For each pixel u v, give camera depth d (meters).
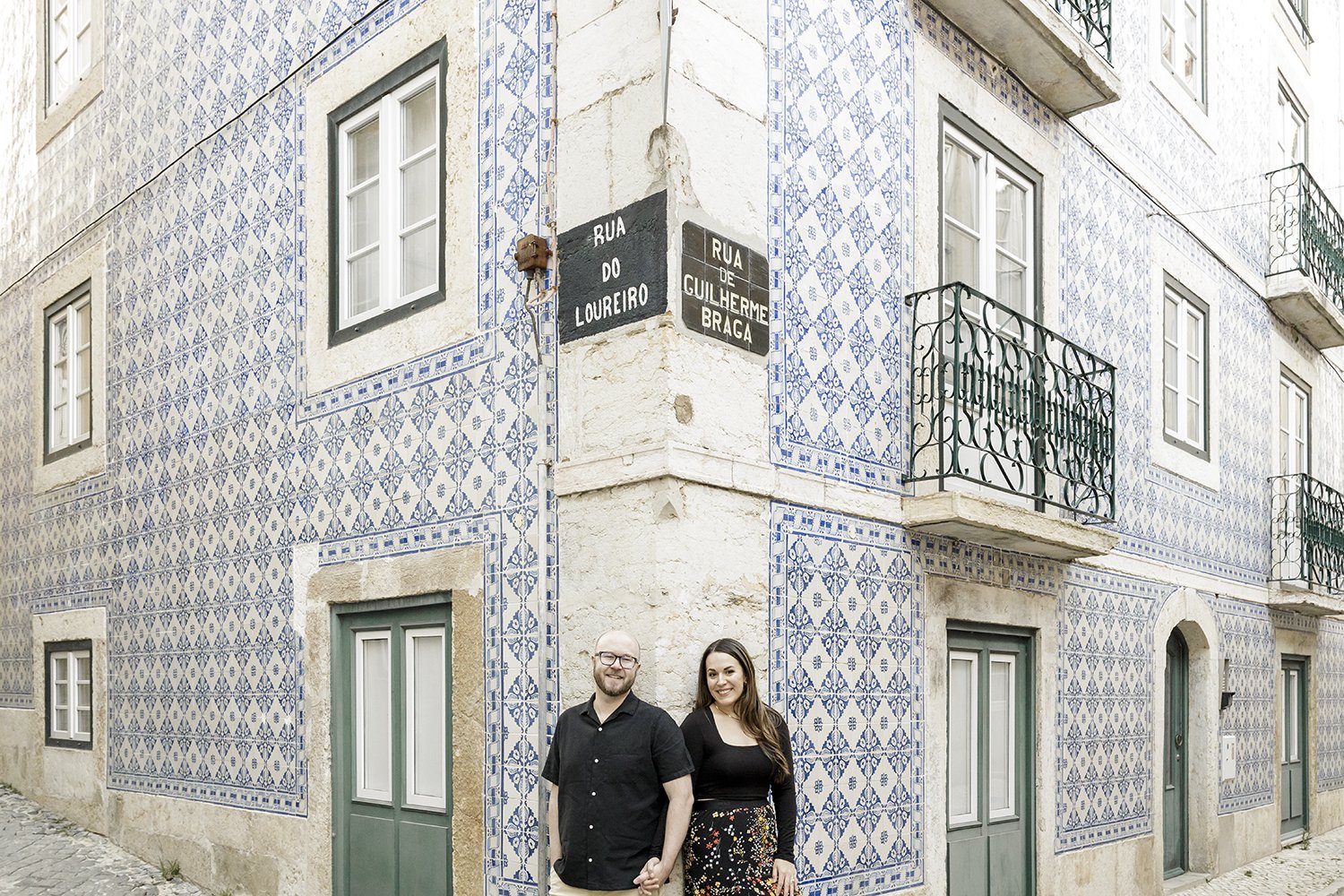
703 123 4.67
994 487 5.77
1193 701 9.14
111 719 7.60
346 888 5.75
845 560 5.25
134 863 7.10
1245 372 10.32
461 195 5.39
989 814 6.32
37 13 9.47
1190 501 8.96
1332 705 12.58
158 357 7.41
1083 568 7.29
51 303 8.83
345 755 5.84
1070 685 7.03
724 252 4.71
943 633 5.87
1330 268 11.54
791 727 4.86
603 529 4.55
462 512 5.20
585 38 4.88
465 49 5.45
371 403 5.75
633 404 4.50
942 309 5.81
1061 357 6.79
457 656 5.11
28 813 8.20
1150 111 8.70
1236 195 10.30
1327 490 11.38
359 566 5.71
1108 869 7.29
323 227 6.13
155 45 7.72
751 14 4.97
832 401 5.28
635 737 4.09
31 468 8.95
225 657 6.58
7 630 9.10
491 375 5.13
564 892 4.15
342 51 6.14
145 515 7.40
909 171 5.95
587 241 4.76
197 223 7.14
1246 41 10.77
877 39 5.79
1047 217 7.13
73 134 8.67
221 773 6.55
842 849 5.08
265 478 6.40
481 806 4.95
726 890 4.18
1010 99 6.88
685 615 4.41
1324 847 10.81
